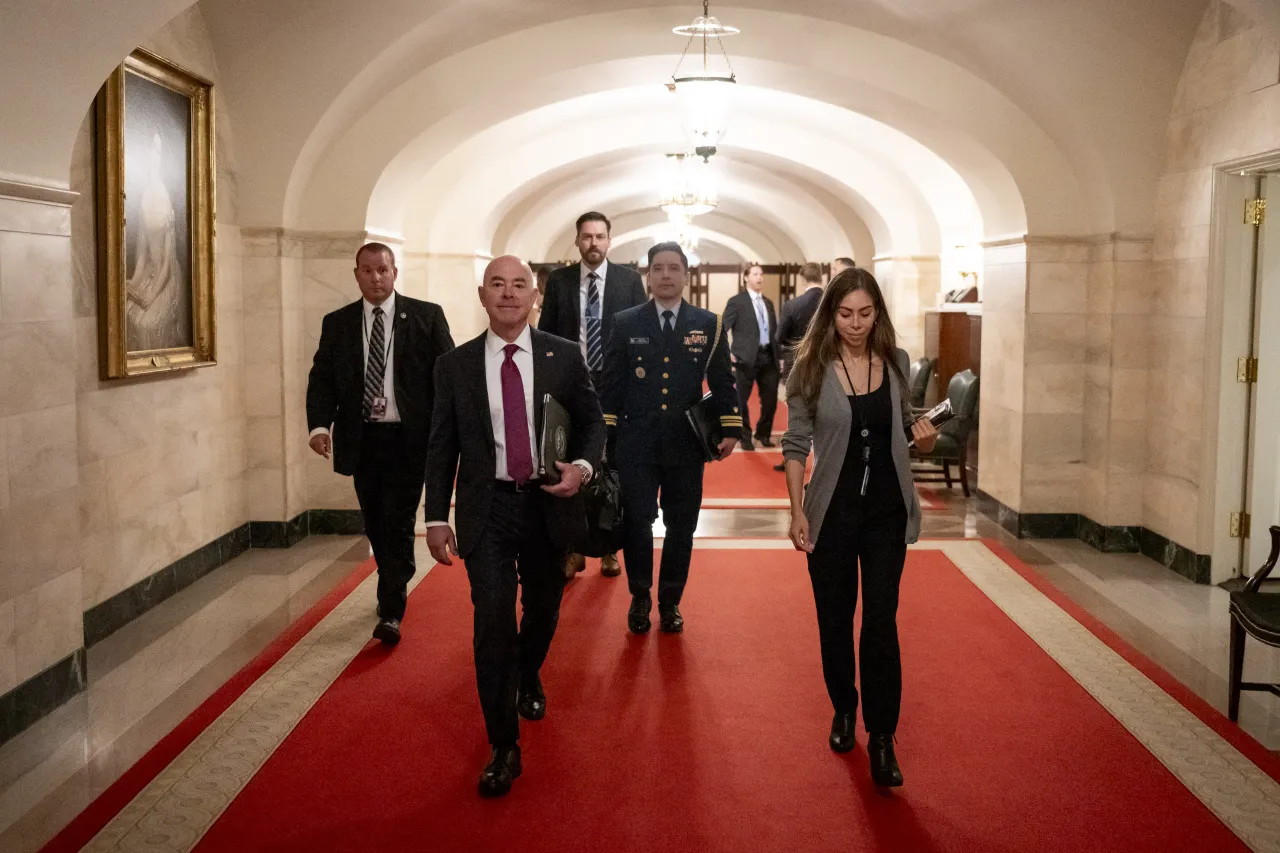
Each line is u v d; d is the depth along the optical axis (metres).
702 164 15.39
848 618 3.65
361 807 3.34
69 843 3.11
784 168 14.25
